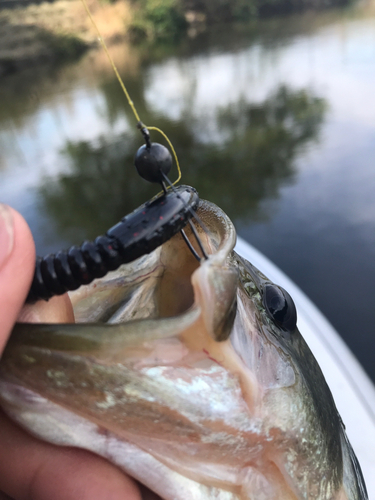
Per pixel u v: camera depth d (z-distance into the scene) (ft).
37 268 0.27
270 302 0.46
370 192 2.27
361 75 4.52
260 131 3.44
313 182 2.50
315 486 0.39
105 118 4.13
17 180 3.08
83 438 0.31
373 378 1.30
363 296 1.60
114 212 2.53
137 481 0.39
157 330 0.26
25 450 0.36
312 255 1.87
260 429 0.34
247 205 2.37
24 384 0.28
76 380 0.27
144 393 0.28
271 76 4.98
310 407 0.40
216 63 5.85
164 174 0.29
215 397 0.31
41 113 4.50
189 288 0.38
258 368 0.36
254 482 0.36
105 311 0.40
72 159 3.31
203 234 0.36
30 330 0.27
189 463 0.33
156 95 4.69
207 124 3.72
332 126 3.32
